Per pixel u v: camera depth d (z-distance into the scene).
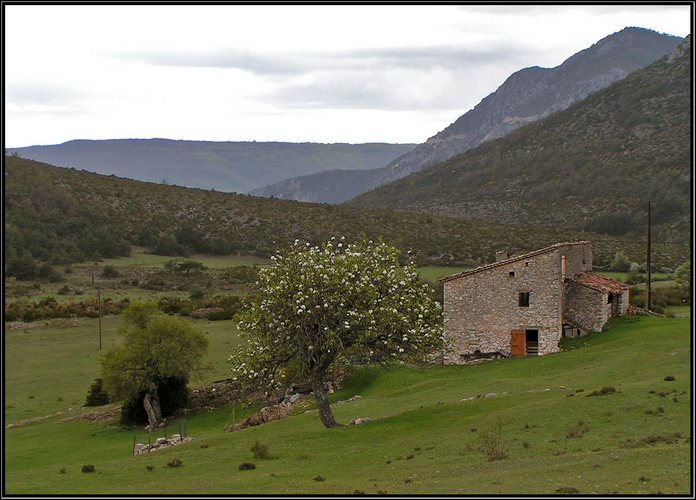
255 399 63.62
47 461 46.88
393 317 42.50
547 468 28.86
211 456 38.06
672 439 31.14
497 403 42.62
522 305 62.28
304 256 44.47
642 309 74.06
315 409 53.72
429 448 35.03
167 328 62.94
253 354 43.06
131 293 115.56
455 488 27.14
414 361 45.66
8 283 114.50
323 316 42.44
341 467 33.28
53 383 71.31
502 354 62.47
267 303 43.00
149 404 60.31
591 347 58.81
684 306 85.88
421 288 45.59
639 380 43.16
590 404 37.88
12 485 33.16
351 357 45.09
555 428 35.34
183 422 54.31
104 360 63.28
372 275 43.72
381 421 42.41
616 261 123.06
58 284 119.31
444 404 44.75
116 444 52.97
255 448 37.00
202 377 67.69
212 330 91.19
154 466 36.56
